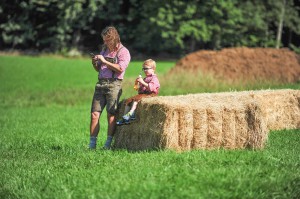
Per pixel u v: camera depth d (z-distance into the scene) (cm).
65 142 1869
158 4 7762
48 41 8512
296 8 8231
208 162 1294
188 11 7612
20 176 1301
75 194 1101
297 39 8825
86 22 8612
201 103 1560
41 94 4253
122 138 1658
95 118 1673
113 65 1633
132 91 3772
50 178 1244
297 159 1385
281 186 1120
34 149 1720
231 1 7794
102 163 1351
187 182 1116
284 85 3681
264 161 1311
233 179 1130
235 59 4425
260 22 7881
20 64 6850
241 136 1580
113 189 1104
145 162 1318
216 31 8050
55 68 6475
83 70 6291
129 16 8256
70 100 3956
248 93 2016
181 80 4078
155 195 1046
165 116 1499
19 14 8462
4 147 1786
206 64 4425
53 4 8375
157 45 8294
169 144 1503
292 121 2092
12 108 3662
